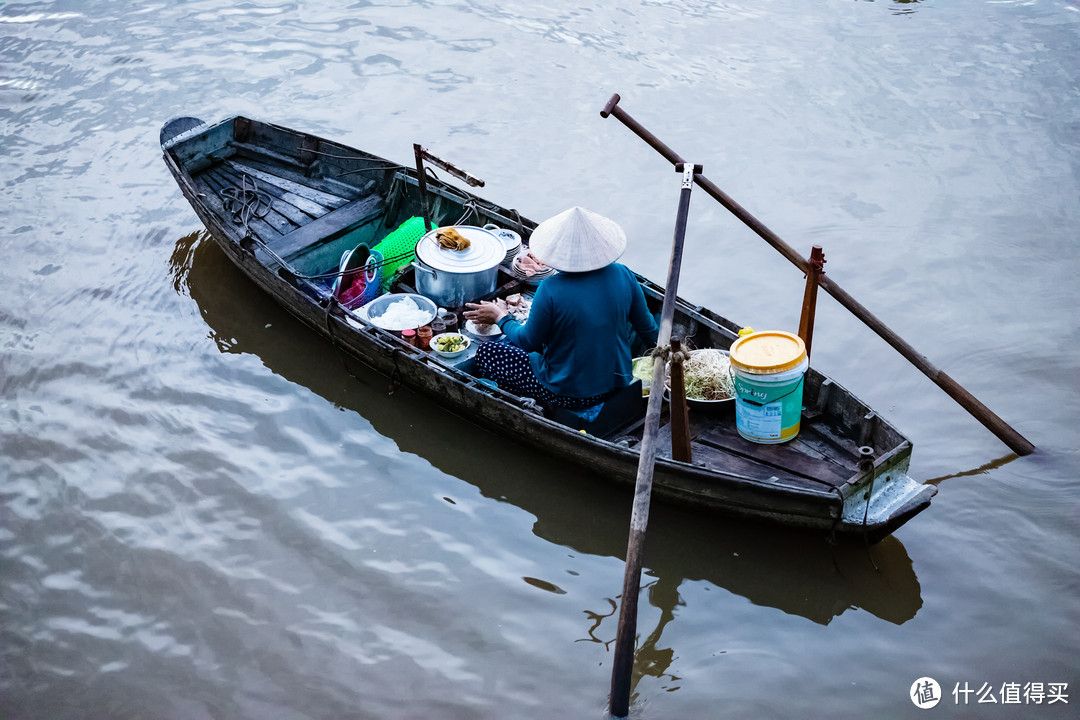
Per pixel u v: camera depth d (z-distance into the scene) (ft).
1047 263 25.75
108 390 22.70
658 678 16.21
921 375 22.57
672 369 17.51
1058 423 20.99
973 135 30.91
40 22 39.52
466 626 17.11
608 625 17.17
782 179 29.43
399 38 37.81
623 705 15.31
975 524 18.81
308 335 24.29
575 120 32.55
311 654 16.61
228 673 16.35
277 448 21.13
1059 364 22.56
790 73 34.60
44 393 22.58
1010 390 21.91
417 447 21.16
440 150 31.07
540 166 30.35
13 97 34.55
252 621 17.24
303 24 39.04
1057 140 30.40
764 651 16.65
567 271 18.43
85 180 30.48
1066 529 18.56
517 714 15.55
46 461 20.74
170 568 18.31
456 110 33.27
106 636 17.06
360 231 25.95
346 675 16.24
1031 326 23.73
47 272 26.61
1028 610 17.06
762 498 17.62
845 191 28.84
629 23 38.45
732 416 20.42
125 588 17.94
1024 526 18.69
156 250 27.68
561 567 18.37
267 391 22.72
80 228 28.40
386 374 22.31
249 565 18.33
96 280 26.37
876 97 33.06
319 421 21.86
